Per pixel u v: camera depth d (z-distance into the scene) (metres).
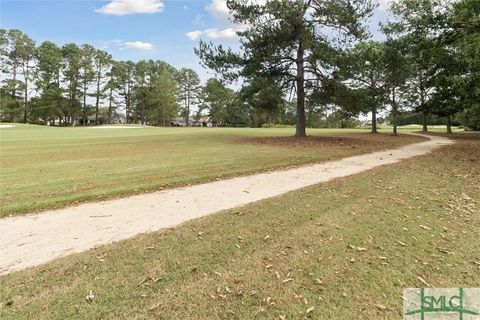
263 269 3.47
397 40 19.50
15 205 5.57
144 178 7.89
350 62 18.38
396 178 8.30
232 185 7.44
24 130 34.91
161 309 2.76
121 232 4.50
